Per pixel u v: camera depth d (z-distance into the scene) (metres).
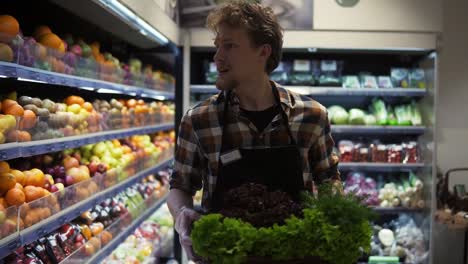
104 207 3.13
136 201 3.62
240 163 1.63
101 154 3.17
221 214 1.31
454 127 4.85
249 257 1.25
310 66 4.45
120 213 3.22
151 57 4.28
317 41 3.99
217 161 1.77
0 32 1.79
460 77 4.82
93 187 2.70
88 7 2.74
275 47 1.68
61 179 2.52
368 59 4.66
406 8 4.00
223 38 1.60
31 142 2.05
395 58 4.65
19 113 1.98
